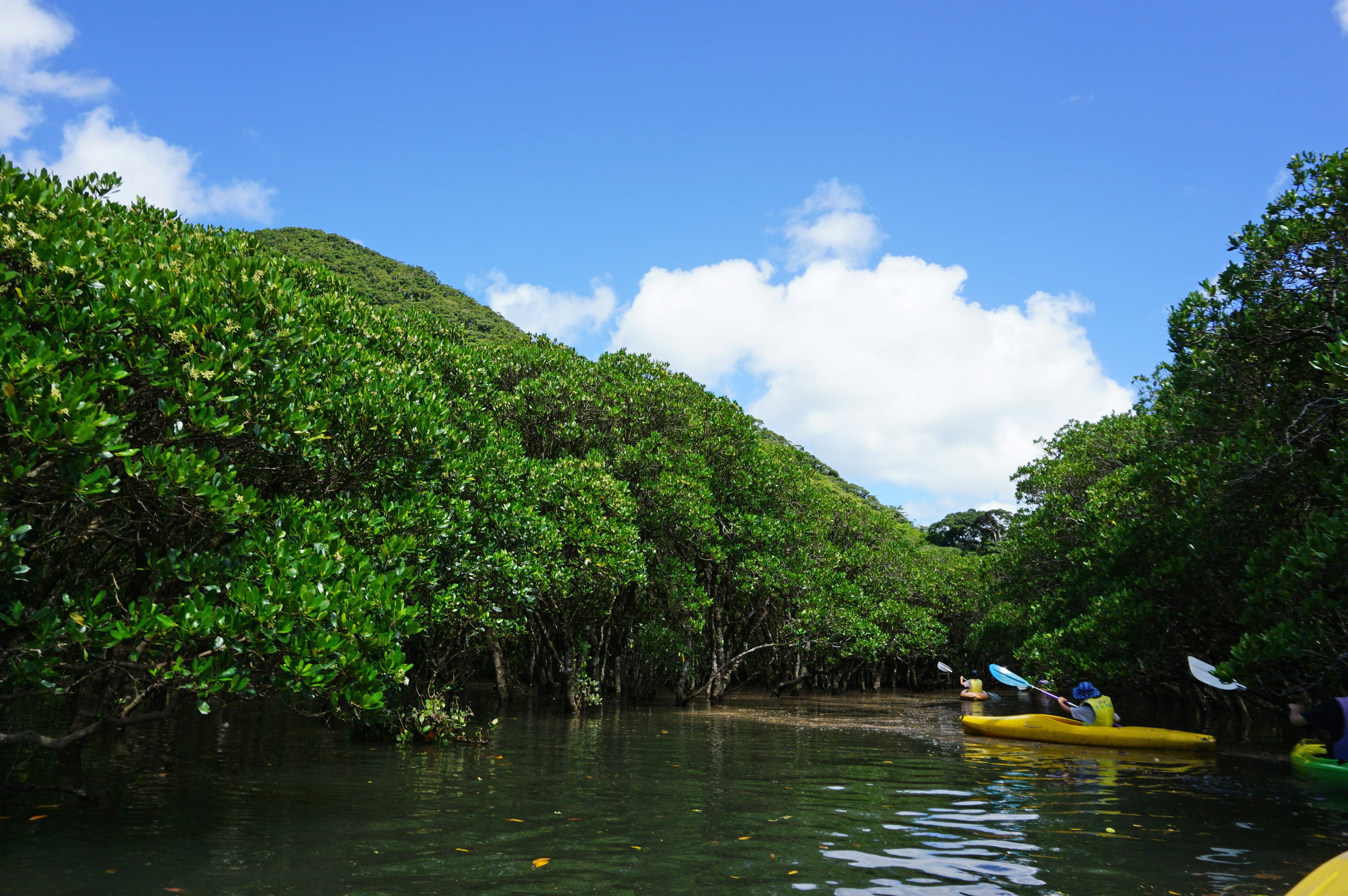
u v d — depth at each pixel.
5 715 14.09
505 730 15.19
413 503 10.70
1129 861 5.80
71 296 6.13
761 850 5.93
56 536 6.31
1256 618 11.69
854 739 14.70
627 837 6.28
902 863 5.64
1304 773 10.28
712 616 26.28
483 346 25.05
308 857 5.47
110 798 7.46
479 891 4.76
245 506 6.43
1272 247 12.06
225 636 6.12
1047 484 25.88
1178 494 14.55
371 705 6.69
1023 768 11.04
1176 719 21.48
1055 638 17.33
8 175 6.71
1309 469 12.23
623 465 21.88
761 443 30.27
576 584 18.50
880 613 31.30
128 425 6.83
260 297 7.66
